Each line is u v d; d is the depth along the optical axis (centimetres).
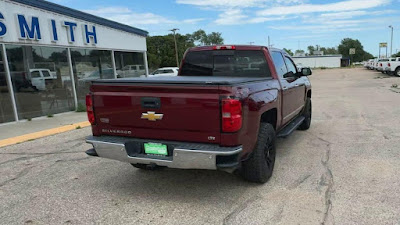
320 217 321
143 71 1677
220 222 321
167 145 350
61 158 565
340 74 3869
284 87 491
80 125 870
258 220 321
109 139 379
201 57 525
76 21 1152
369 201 351
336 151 544
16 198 396
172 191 404
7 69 916
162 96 345
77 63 1185
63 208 365
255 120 363
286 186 402
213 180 434
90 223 328
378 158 495
